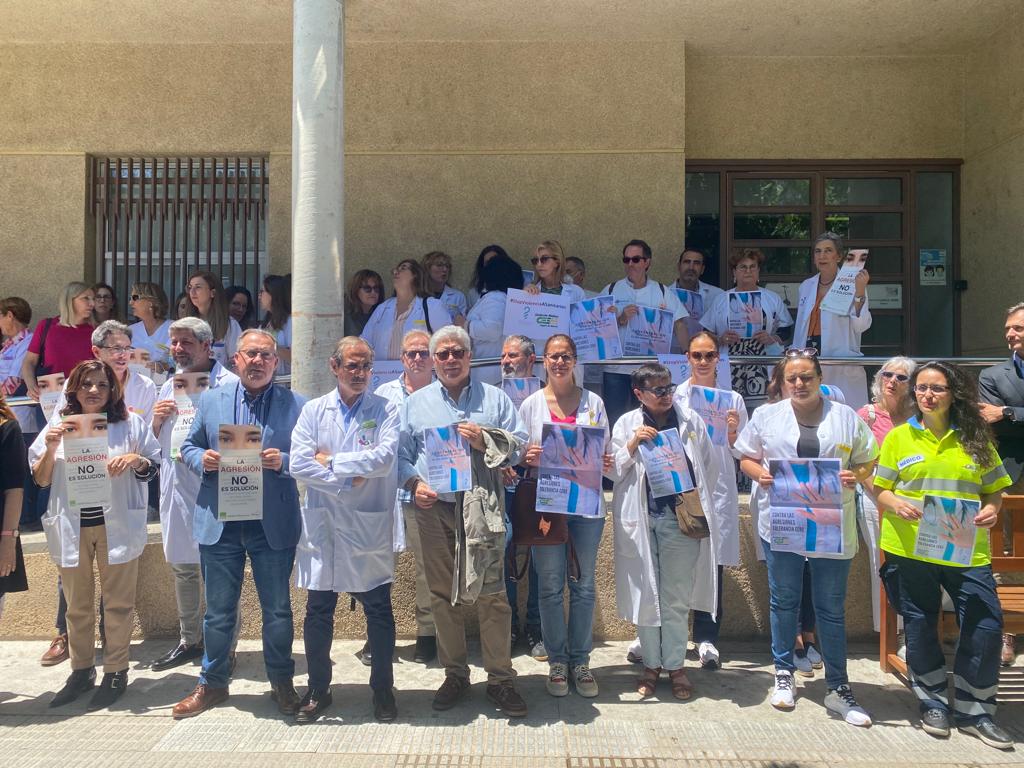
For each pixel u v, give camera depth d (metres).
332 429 4.35
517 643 5.52
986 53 8.21
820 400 4.62
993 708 4.27
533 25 7.79
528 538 4.52
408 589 5.64
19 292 8.22
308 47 5.66
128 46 8.21
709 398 5.05
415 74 8.18
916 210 8.70
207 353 5.00
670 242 8.12
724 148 8.65
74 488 4.45
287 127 8.18
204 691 4.53
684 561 4.66
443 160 8.19
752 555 5.67
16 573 4.60
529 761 3.97
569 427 4.46
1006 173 7.91
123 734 4.25
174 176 8.48
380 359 6.41
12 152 8.20
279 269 8.17
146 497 4.85
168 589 5.64
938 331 8.70
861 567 5.59
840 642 4.52
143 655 5.36
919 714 4.52
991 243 8.18
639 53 8.14
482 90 8.16
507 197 8.16
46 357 6.41
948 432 4.36
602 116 8.15
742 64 8.62
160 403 5.02
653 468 4.58
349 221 8.18
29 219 8.20
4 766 3.91
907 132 8.64
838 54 8.56
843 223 8.71
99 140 8.20
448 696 4.52
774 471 4.54
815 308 6.45
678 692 4.69
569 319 6.09
